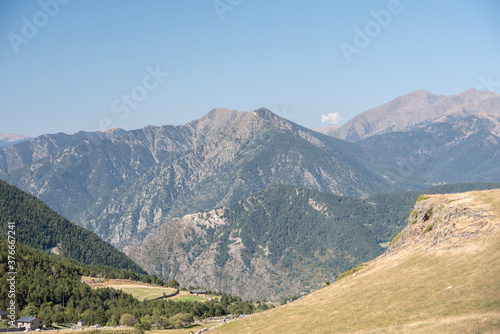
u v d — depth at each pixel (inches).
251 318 5246.1
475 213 4832.7
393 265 5187.0
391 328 3427.7
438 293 3841.0
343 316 4133.9
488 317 3134.8
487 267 3900.1
